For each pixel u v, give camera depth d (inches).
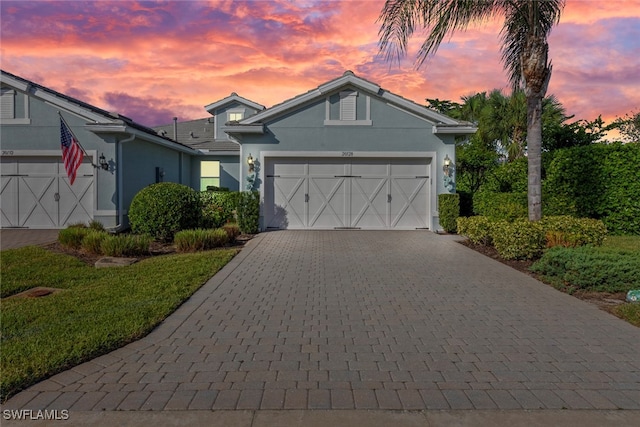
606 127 805.2
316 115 556.7
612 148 494.3
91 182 565.9
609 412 130.7
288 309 230.4
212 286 279.3
